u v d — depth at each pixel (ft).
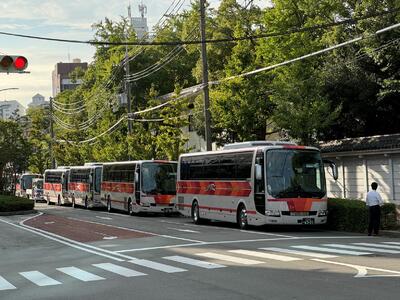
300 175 73.97
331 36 105.40
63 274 43.98
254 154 76.18
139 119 163.53
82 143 225.15
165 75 214.69
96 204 149.69
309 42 95.81
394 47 93.76
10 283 40.88
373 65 103.14
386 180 91.61
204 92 103.19
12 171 211.82
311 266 41.86
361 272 38.29
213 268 42.88
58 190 190.90
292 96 94.99
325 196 74.49
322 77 100.37
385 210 69.46
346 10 106.22
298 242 59.31
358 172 97.71
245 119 109.29
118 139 191.42
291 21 97.35
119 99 173.58
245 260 46.39
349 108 107.55
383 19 92.58
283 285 34.78
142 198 116.37
